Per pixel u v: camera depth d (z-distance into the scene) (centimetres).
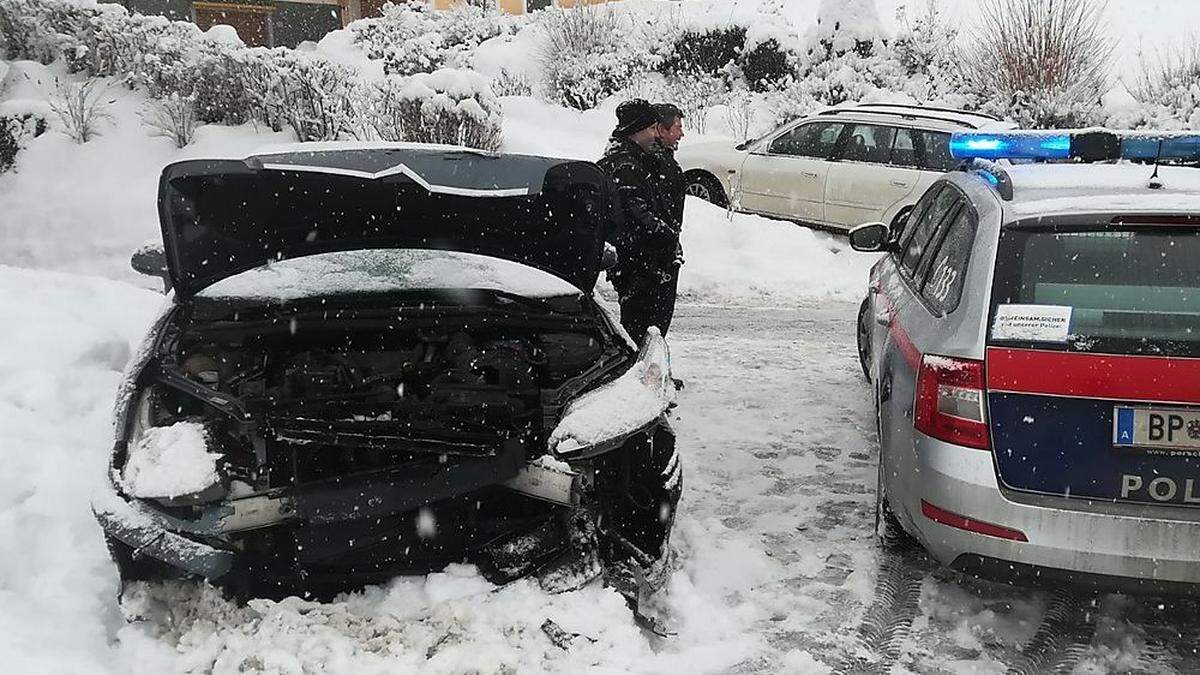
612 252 504
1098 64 1523
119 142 1224
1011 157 455
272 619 332
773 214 1186
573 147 1408
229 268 423
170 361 380
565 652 330
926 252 462
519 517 389
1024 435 331
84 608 358
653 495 379
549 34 1947
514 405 379
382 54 1873
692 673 334
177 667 320
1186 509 319
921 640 362
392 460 374
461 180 393
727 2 2197
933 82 1653
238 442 371
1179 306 333
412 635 331
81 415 499
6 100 1303
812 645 359
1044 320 337
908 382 374
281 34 2355
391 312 408
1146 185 381
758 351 743
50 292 676
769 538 440
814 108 1641
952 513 340
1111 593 333
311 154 396
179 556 318
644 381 374
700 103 1738
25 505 410
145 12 2133
